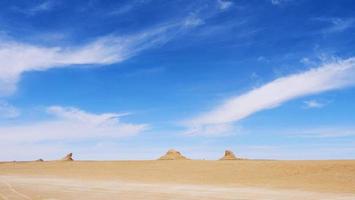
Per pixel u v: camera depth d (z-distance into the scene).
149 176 56.41
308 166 50.34
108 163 80.94
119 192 35.00
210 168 59.88
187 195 32.06
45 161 101.69
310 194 32.38
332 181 40.28
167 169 63.53
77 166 79.25
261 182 43.56
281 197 30.17
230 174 52.03
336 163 50.31
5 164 93.38
